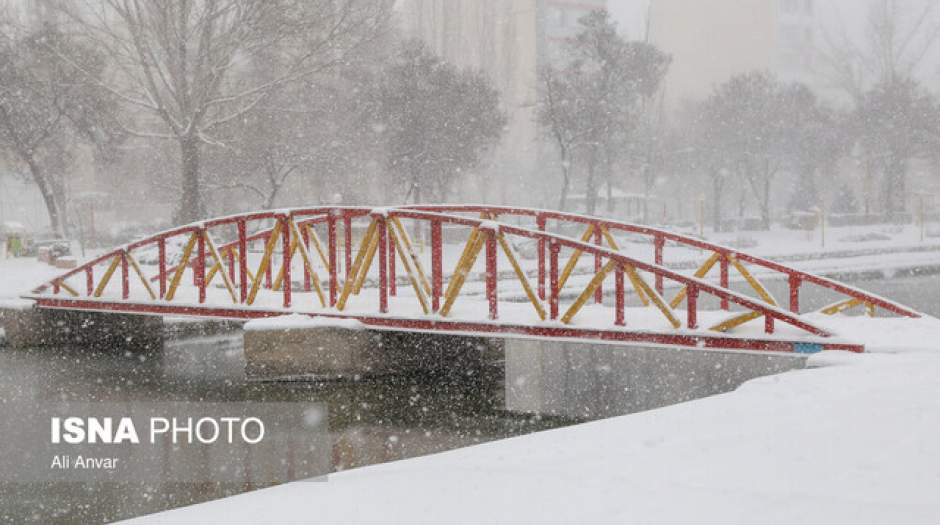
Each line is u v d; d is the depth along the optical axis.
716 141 59.28
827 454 5.95
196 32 36.19
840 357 9.92
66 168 50.06
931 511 4.88
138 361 18.30
